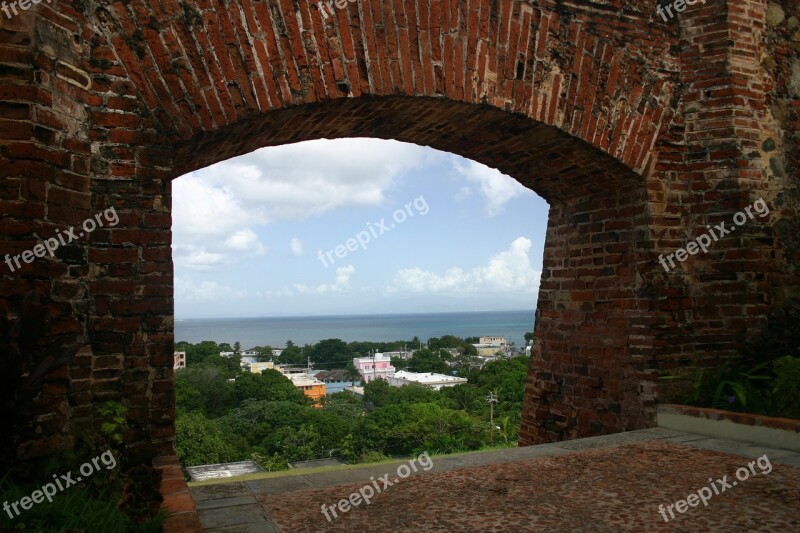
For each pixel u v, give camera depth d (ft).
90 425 11.31
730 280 18.80
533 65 17.16
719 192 18.95
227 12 13.61
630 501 11.23
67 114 11.25
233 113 13.62
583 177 19.86
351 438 87.30
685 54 19.44
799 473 12.95
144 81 12.66
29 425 9.82
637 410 18.31
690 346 18.48
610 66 18.28
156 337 12.31
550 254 22.36
